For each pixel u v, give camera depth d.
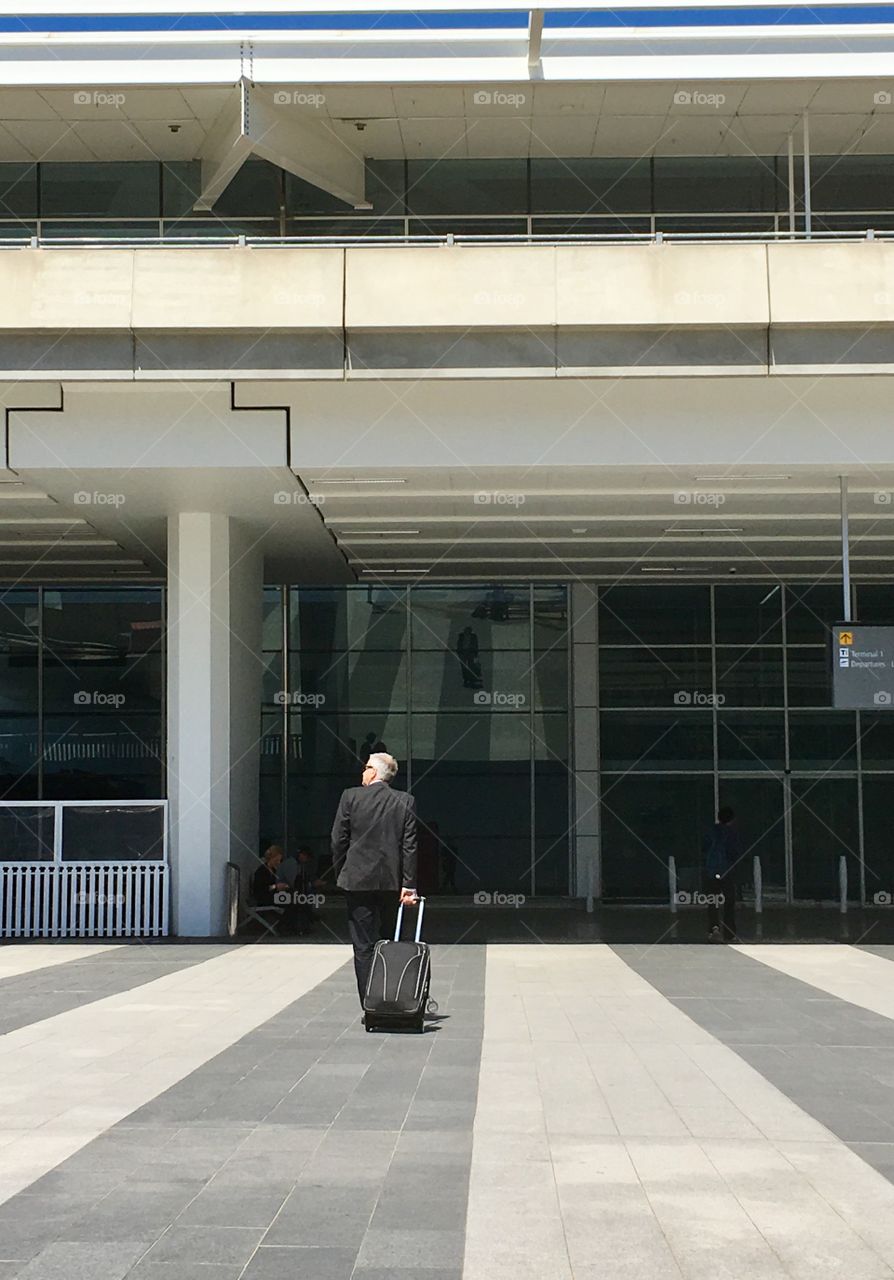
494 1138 6.09
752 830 25.58
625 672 25.98
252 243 19.11
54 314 14.73
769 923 21.31
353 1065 8.00
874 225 20.05
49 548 22.61
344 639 26.14
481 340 14.85
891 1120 6.49
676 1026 9.82
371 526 20.39
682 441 15.44
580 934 19.38
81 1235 4.64
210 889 18.52
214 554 19.05
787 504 18.62
